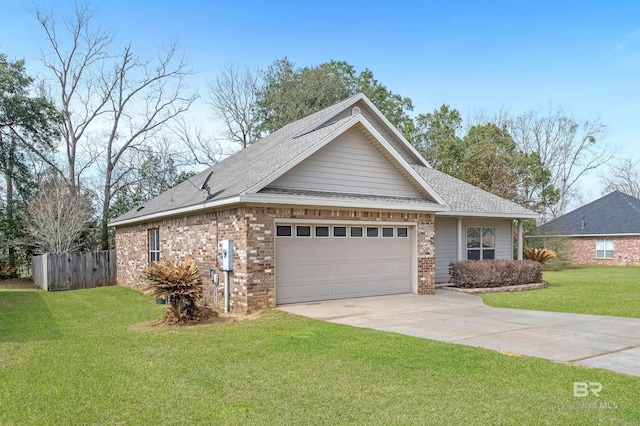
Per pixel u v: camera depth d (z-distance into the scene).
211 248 12.90
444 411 4.85
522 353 7.10
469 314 10.87
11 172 25.75
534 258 26.36
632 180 50.53
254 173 12.62
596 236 34.94
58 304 14.38
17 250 26.64
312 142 12.73
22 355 7.54
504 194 30.53
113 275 21.80
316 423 4.62
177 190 19.69
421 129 43.78
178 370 6.49
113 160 31.97
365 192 13.63
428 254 14.82
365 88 38.88
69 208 24.78
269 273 11.57
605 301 13.10
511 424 4.52
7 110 24.77
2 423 4.76
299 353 7.24
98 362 7.02
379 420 4.66
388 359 6.79
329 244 12.97
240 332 8.95
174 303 10.22
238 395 5.44
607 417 4.65
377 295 13.91
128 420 4.79
